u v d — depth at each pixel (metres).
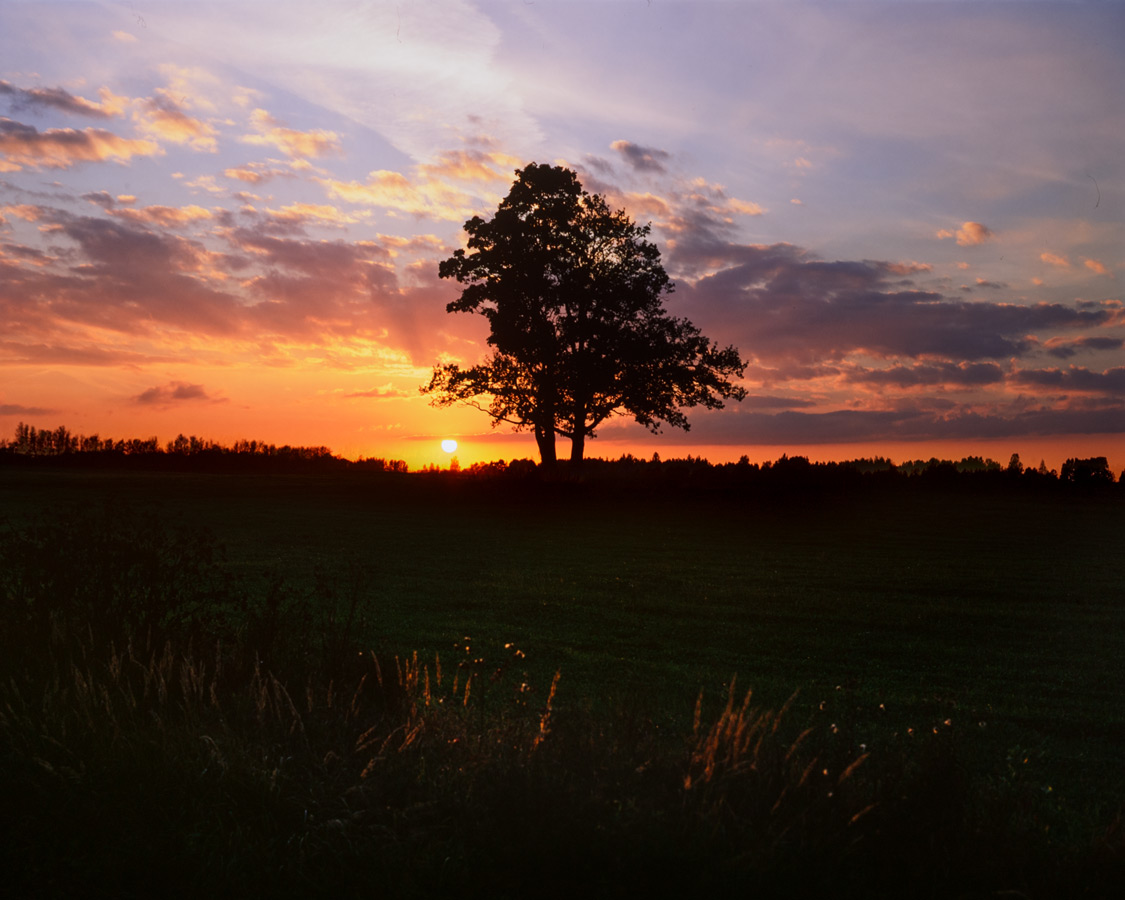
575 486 36.69
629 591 15.32
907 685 9.28
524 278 42.53
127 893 3.73
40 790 4.23
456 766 4.75
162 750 4.66
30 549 6.99
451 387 44.12
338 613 12.05
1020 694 9.00
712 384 44.44
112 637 6.55
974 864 3.99
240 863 3.90
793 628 12.39
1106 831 4.48
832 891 3.81
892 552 21.39
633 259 44.41
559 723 5.30
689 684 8.90
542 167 42.53
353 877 3.86
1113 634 12.31
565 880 3.89
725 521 28.20
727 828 4.14
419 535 23.92
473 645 10.58
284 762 4.69
